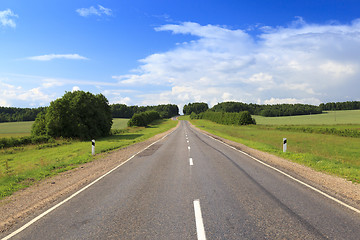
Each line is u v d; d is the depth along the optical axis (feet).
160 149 59.88
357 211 16.65
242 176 28.17
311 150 61.93
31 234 14.19
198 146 64.90
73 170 36.55
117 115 545.03
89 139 122.62
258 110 520.01
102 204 19.19
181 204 18.53
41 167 40.65
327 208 17.25
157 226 14.62
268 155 46.96
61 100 118.62
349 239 12.66
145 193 21.85
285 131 143.02
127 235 13.55
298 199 19.38
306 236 12.98
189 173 30.22
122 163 40.40
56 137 113.80
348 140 90.12
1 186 27.55
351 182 25.20
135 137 122.93
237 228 14.07
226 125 260.62
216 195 20.68
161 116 609.01
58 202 20.21
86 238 13.39
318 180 26.07
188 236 13.17
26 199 21.98
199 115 529.45
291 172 30.48
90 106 130.11
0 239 13.67
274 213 16.34
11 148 81.15
